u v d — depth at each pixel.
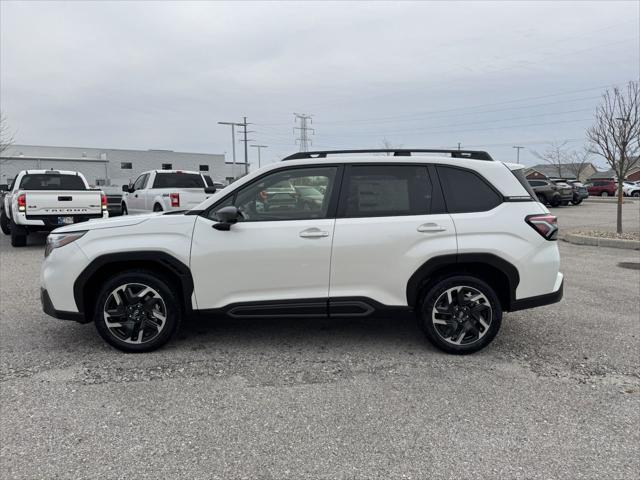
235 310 4.38
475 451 2.96
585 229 14.55
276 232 4.32
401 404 3.54
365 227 4.32
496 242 4.30
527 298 4.38
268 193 4.45
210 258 4.30
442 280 4.36
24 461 2.84
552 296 4.43
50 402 3.55
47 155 56.66
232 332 5.08
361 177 4.46
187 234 4.34
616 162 12.55
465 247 4.29
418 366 4.21
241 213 4.41
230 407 3.50
